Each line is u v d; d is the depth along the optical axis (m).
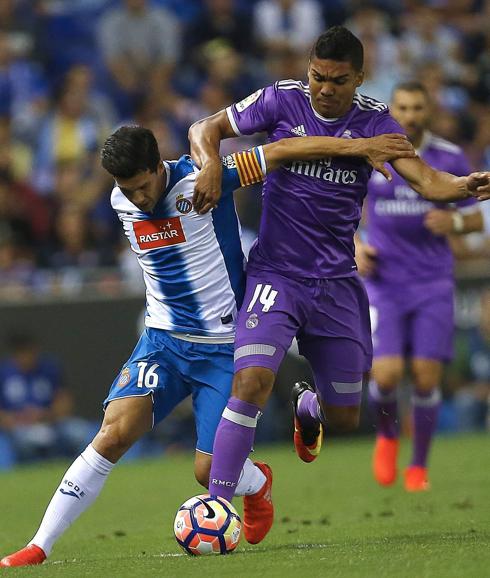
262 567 18.80
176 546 23.83
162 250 22.08
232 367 22.27
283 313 22.28
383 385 34.84
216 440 21.70
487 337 52.62
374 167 22.08
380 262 35.06
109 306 49.22
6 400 47.91
